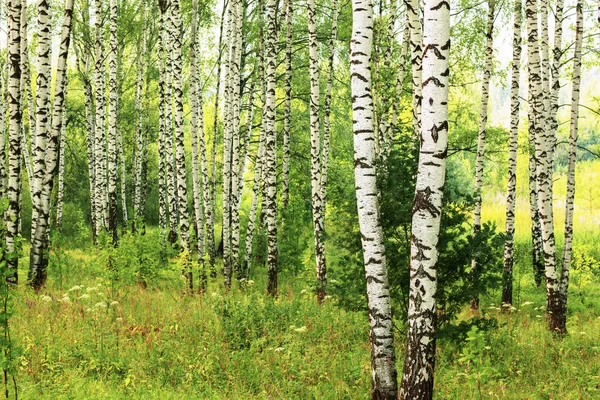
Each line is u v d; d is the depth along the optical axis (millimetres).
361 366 8156
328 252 18359
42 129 12352
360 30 6594
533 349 9984
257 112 24578
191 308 11055
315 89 14148
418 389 5910
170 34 18406
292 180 22750
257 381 7637
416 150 8727
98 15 18641
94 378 7406
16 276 12016
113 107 17078
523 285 18031
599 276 19281
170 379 7605
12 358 5832
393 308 9102
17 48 11930
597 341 10930
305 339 9547
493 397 7160
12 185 11992
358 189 6617
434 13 5852
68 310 10070
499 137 15469
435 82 5875
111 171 17172
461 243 8695
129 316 9945
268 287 14625
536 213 18391
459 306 8789
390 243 8781
